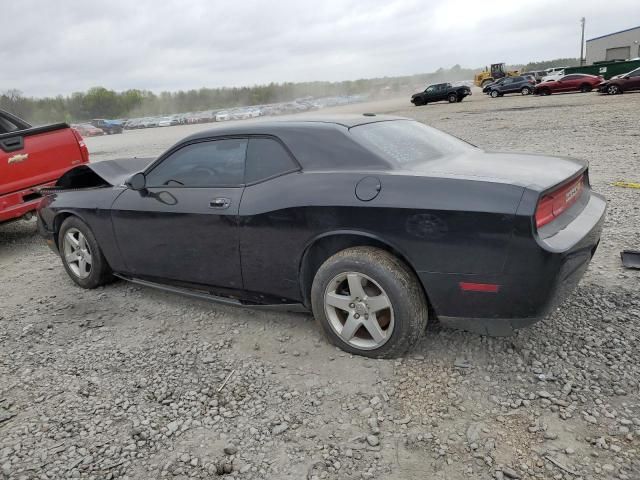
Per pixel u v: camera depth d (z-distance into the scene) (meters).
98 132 52.34
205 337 3.81
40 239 7.43
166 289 4.32
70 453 2.65
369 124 3.70
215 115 63.06
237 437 2.69
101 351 3.71
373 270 3.06
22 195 6.45
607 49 66.44
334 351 3.42
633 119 15.21
